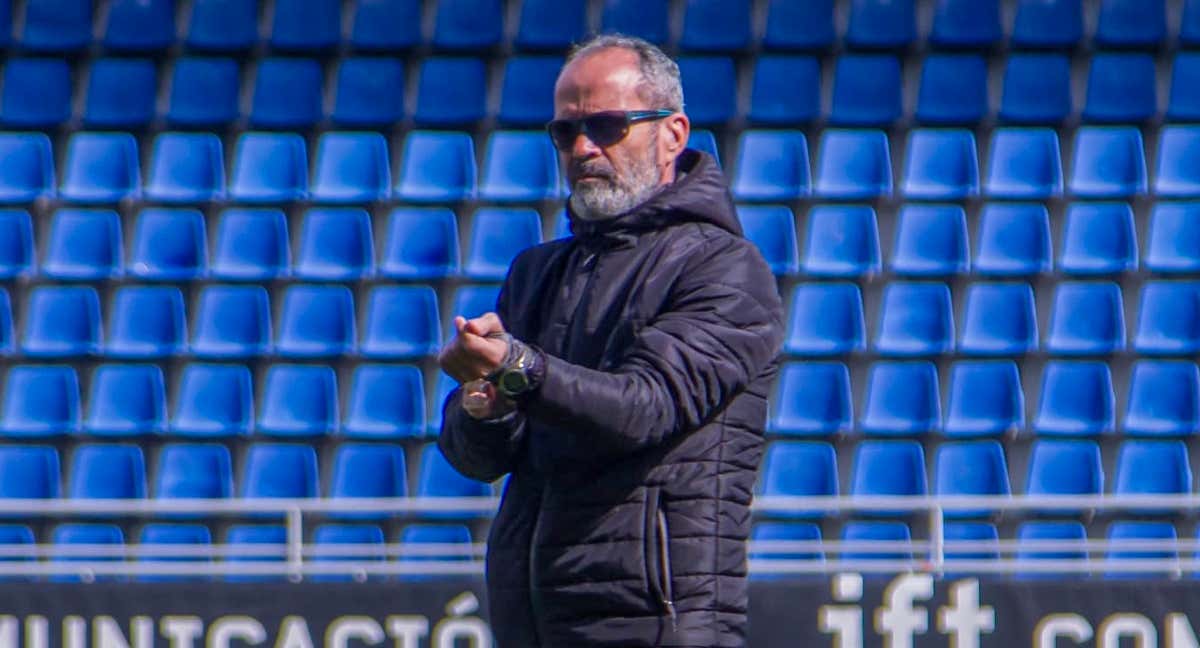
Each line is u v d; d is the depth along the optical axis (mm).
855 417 29797
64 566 23516
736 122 32531
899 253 31391
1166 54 33094
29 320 31000
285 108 33469
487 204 31938
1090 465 29219
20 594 22422
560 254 10312
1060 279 30844
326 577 28688
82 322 31016
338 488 29453
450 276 31141
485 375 8688
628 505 9273
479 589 22312
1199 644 21484
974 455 29297
